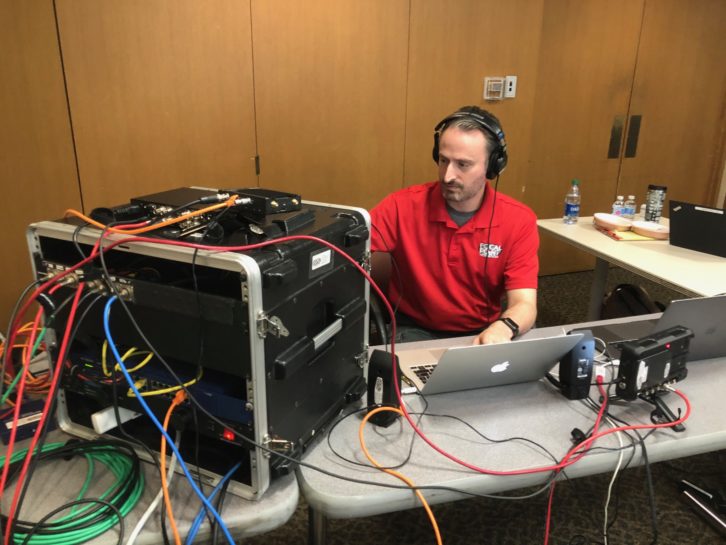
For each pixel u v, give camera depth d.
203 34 2.49
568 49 3.35
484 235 1.64
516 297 1.56
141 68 2.43
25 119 2.32
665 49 3.55
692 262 1.98
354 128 2.91
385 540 1.61
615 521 1.67
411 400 1.12
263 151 2.77
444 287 1.71
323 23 2.69
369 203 3.08
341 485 0.86
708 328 1.21
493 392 1.16
